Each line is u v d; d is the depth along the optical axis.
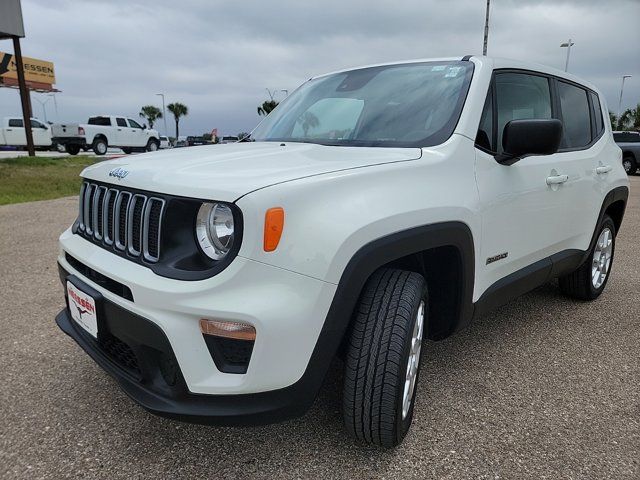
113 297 2.05
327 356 1.92
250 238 1.78
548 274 3.47
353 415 2.12
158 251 1.96
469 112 2.68
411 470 2.18
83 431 2.41
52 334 3.54
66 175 14.14
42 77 38.00
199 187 1.89
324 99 3.29
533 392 2.84
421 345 2.38
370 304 2.10
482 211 2.57
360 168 2.11
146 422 2.49
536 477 2.15
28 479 2.09
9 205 9.55
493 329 3.75
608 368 3.15
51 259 5.61
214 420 1.86
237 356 1.88
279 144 2.83
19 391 2.77
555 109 3.56
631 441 2.40
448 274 2.54
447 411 2.63
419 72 3.08
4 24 16.80
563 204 3.42
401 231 2.07
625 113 45.81
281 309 1.79
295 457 2.25
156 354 2.00
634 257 6.16
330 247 1.85
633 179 17.95
